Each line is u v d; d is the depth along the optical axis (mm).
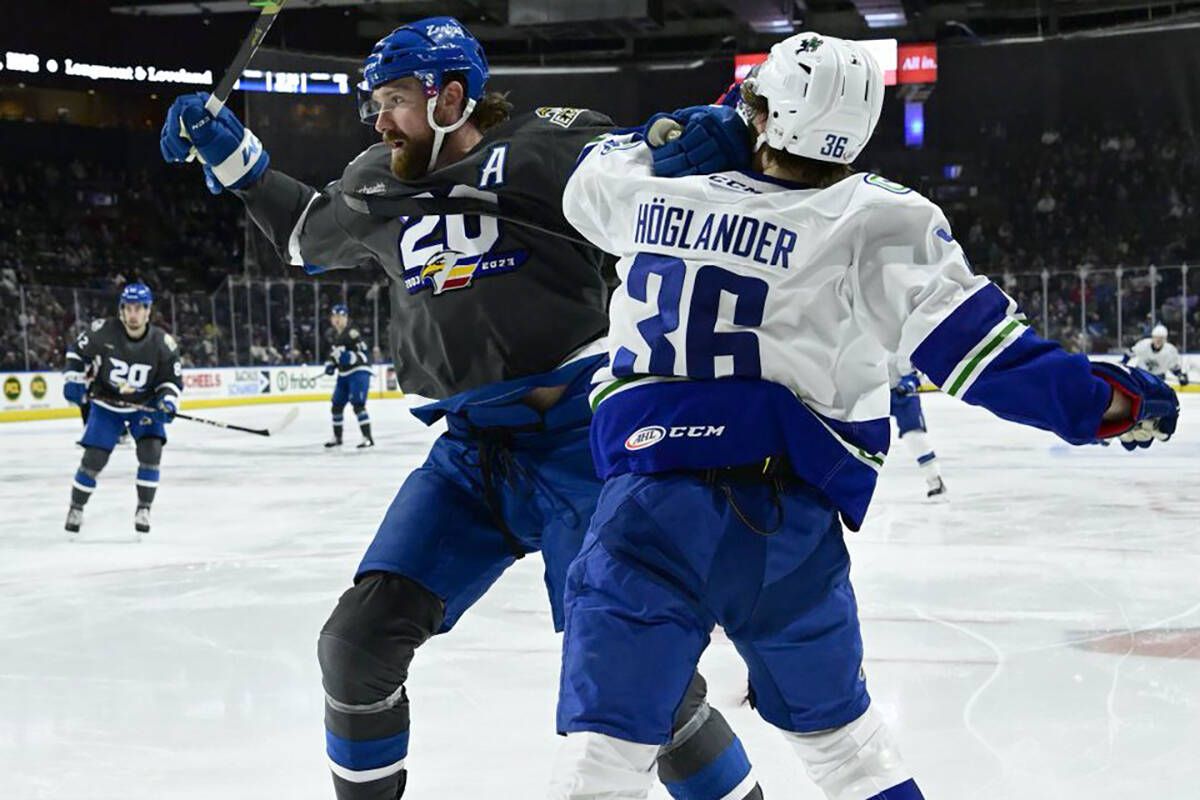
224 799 3248
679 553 2021
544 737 3729
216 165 2982
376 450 14938
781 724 2129
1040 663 4516
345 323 15102
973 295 1919
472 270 2729
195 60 30938
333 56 32969
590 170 2295
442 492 2725
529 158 2664
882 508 8922
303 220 3037
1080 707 3953
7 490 11148
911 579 6188
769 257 2029
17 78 28484
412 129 2717
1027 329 1898
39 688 4383
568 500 2680
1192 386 24578
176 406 8344
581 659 1982
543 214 2666
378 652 2531
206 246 31609
